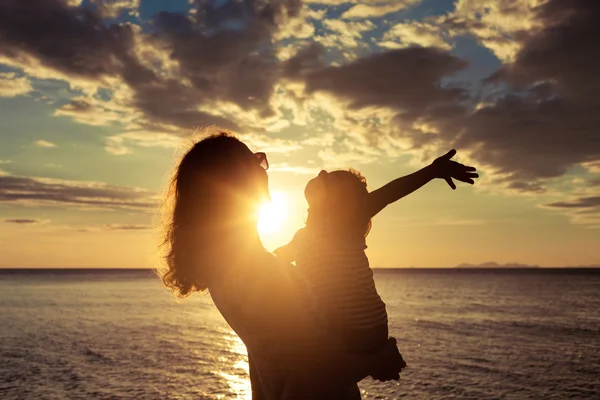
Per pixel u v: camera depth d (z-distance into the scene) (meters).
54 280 158.00
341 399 1.71
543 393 18.11
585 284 122.88
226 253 1.69
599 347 28.45
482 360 24.38
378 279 173.62
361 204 2.31
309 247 2.33
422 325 38.91
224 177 1.74
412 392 18.11
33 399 17.27
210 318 45.84
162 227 1.92
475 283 133.12
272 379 1.61
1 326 38.19
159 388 18.78
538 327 37.72
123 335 33.75
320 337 1.62
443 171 2.17
